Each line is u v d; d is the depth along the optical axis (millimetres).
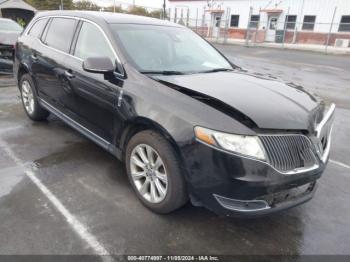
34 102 5129
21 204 3111
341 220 3213
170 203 2885
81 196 3305
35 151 4277
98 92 3500
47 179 3598
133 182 3252
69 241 2666
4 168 3781
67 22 4391
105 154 4285
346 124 6371
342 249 2803
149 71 3336
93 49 3770
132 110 3035
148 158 3039
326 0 26531
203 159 2561
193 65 3830
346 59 19219
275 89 3322
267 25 30156
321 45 27500
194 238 2805
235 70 4105
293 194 2830
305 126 2738
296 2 28109
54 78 4336
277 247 2770
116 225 2896
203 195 2650
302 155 2695
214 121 2562
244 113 2611
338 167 4426
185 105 2732
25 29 5469
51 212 3018
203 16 34719
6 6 20688
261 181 2475
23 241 2633
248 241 2818
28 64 4977
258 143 2496
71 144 4551
